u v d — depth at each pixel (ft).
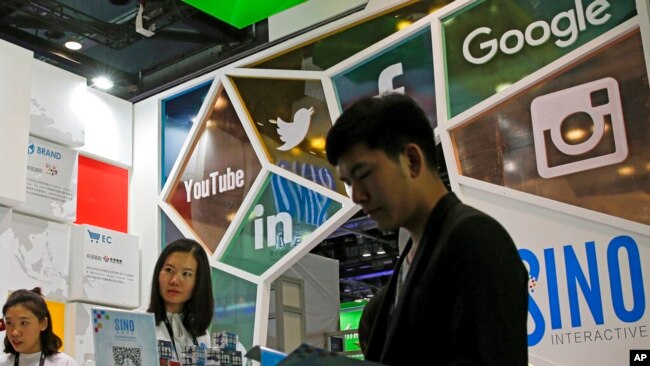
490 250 3.37
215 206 18.98
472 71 15.26
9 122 16.19
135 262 19.58
